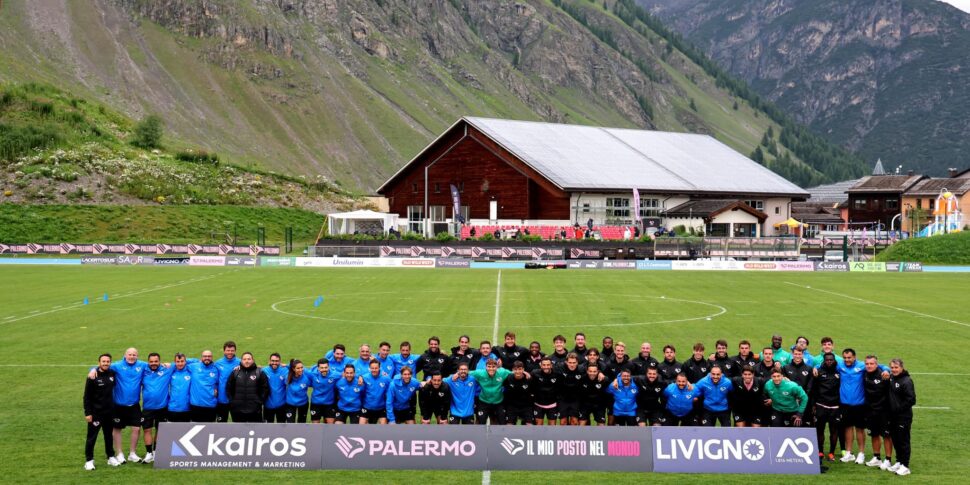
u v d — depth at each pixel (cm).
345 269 7981
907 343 3616
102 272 7412
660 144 12900
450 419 2091
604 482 1839
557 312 4556
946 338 3756
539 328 3944
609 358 2214
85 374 2897
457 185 11156
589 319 4272
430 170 11419
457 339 3612
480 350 2184
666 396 2053
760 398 2005
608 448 1928
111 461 1938
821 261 8819
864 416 1992
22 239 10781
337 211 15275
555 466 1919
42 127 14575
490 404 2098
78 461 1972
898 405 1903
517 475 1883
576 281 6662
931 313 4650
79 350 3353
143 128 16950
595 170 10669
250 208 13338
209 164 16138
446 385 2081
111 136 16200
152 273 7331
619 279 6925
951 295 5672
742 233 10725
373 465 1917
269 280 6631
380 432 1933
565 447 1927
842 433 2117
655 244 9012
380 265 8469
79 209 11669
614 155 11600
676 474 1908
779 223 11519
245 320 4212
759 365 2061
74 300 5112
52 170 12838
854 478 1886
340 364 2159
